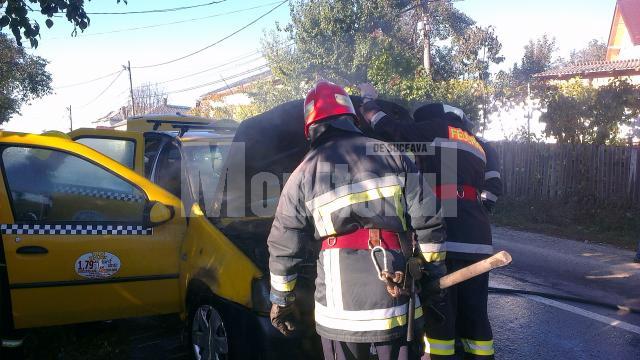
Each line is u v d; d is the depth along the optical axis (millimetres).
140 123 8953
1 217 3887
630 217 11258
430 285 2756
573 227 11406
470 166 3592
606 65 22375
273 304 2791
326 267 2660
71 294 4020
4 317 3885
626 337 5133
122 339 4762
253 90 22422
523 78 35219
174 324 5148
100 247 4074
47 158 4164
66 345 4605
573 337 5121
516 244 9672
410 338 2609
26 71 32625
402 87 15922
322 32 17266
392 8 18422
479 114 15680
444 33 30734
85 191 4266
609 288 6820
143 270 4203
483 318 3549
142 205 4305
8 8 6414
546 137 13641
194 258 4000
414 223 2689
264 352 3332
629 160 11742
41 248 3928
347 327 2578
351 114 2863
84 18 6867
